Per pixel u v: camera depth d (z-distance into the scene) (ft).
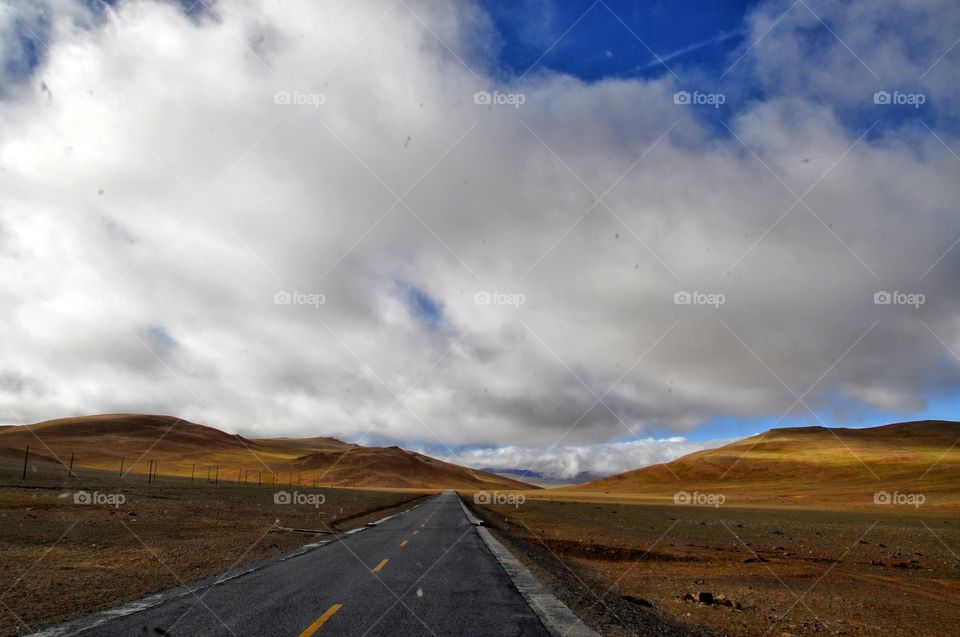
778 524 143.23
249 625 24.16
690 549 83.66
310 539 68.28
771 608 40.98
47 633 22.48
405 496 337.31
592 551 74.90
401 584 35.76
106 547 56.24
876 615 40.11
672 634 28.27
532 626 25.34
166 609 27.12
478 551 57.82
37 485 172.24
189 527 82.23
